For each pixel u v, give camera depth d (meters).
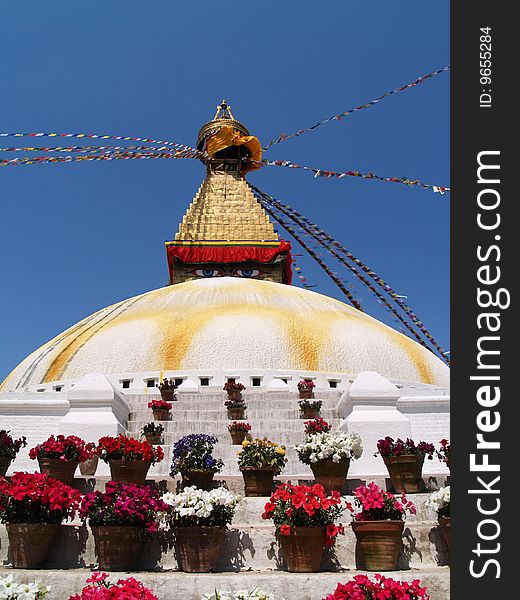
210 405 15.83
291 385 18.66
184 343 19.39
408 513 8.34
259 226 34.78
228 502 7.23
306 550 7.02
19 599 5.35
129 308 22.94
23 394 15.85
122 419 14.20
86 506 7.10
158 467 12.55
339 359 19.72
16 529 7.14
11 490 7.11
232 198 35.88
